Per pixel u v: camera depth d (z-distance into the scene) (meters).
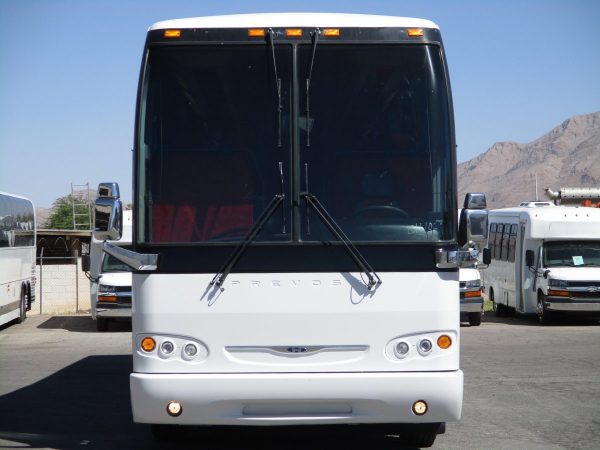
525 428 9.62
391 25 7.64
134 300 7.34
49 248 40.78
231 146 7.47
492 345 18.11
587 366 14.72
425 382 7.17
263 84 7.53
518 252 25.08
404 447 8.68
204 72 7.55
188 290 7.24
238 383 7.11
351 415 7.20
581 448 8.63
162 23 7.65
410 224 7.39
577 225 23.50
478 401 11.35
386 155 7.48
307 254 7.28
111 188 7.43
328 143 7.47
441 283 7.30
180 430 8.69
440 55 7.63
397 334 7.26
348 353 7.25
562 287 22.77
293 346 7.22
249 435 9.27
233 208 7.40
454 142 7.54
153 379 7.15
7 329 23.25
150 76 7.55
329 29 7.59
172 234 7.36
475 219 7.49
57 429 9.59
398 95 7.56
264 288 7.24
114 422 9.99
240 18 7.63
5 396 11.85
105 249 7.33
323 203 7.39
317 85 7.53
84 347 18.36
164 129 7.51
